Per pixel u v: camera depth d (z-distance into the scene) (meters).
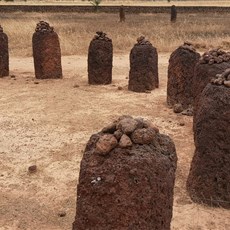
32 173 6.69
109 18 31.80
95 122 8.92
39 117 9.29
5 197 6.00
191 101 9.66
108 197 3.77
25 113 9.56
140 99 10.64
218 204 5.68
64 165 6.97
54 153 7.44
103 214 3.80
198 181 5.79
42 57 12.82
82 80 12.89
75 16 33.38
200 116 5.78
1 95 11.10
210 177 5.69
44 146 7.75
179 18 31.34
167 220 4.06
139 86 11.33
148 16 33.53
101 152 3.82
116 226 3.78
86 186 3.85
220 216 5.48
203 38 19.89
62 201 5.89
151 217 3.84
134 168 3.73
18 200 5.93
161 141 4.06
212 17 32.28
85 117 9.23
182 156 7.24
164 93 11.23
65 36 19.61
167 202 4.01
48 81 12.74
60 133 8.35
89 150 3.95
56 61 12.96
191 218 5.41
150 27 24.33
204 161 5.72
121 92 11.32
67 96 10.91
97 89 11.66
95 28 23.91
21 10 36.34
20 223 5.38
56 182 6.42
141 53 11.21
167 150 4.04
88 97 10.80
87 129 8.55
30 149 7.62
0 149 7.64
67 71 14.25
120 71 14.24
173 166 4.07
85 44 18.28
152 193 3.80
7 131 8.50
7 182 6.43
